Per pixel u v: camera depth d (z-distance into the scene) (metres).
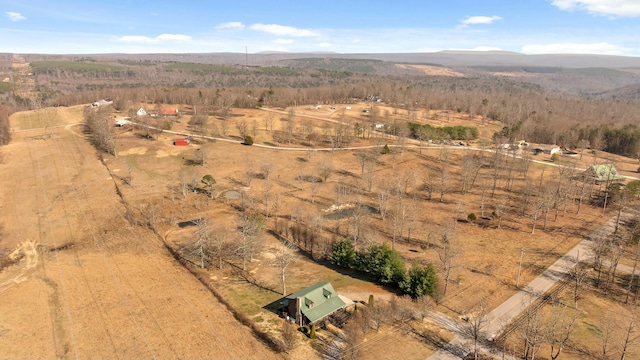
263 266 86.50
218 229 101.81
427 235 102.38
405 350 60.91
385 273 78.31
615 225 107.06
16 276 82.56
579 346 61.97
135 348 60.62
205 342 61.91
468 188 138.50
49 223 105.69
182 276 81.38
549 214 116.44
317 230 103.31
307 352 60.22
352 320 64.62
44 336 63.59
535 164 164.62
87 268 84.62
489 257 90.44
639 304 73.00
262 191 129.88
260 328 65.25
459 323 67.50
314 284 75.88
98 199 118.38
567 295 75.69
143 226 104.31
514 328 66.19
